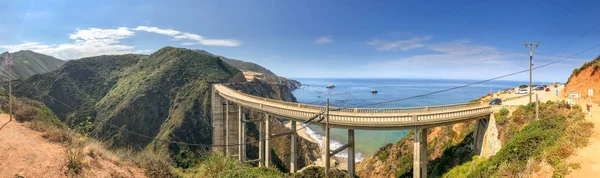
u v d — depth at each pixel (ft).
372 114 109.60
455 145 123.03
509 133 92.58
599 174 43.24
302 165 224.33
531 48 107.45
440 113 101.04
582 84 112.98
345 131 321.73
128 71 422.41
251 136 255.91
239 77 429.38
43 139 57.67
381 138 272.51
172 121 271.69
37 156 48.52
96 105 329.52
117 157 63.46
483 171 69.56
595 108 82.84
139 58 473.67
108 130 257.75
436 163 122.72
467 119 105.81
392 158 140.56
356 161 210.79
